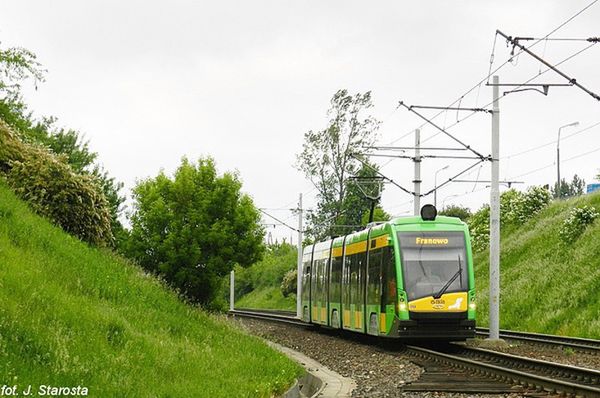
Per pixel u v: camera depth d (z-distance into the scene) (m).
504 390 15.55
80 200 21.58
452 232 26.67
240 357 16.55
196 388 11.97
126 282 18.66
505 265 46.06
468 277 26.09
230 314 57.44
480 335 33.56
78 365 10.75
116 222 38.59
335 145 69.75
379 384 17.22
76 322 12.70
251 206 35.47
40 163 21.72
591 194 47.59
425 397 14.94
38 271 14.53
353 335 35.53
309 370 20.50
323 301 37.50
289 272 81.62
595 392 14.05
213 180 35.28
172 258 33.53
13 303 11.77
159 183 34.84
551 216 48.66
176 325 17.23
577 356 23.56
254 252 35.22
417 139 37.03
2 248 14.75
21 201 20.22
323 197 70.44
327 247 37.78
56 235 18.91
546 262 40.72
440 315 25.58
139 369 11.96
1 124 22.66
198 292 34.34
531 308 37.78
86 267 17.44
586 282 35.00
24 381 9.39
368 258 29.38
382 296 27.00
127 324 14.40
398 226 26.88
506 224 54.62
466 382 17.00
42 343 10.75
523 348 26.55
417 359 22.80
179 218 34.47
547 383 15.51
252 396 12.82
